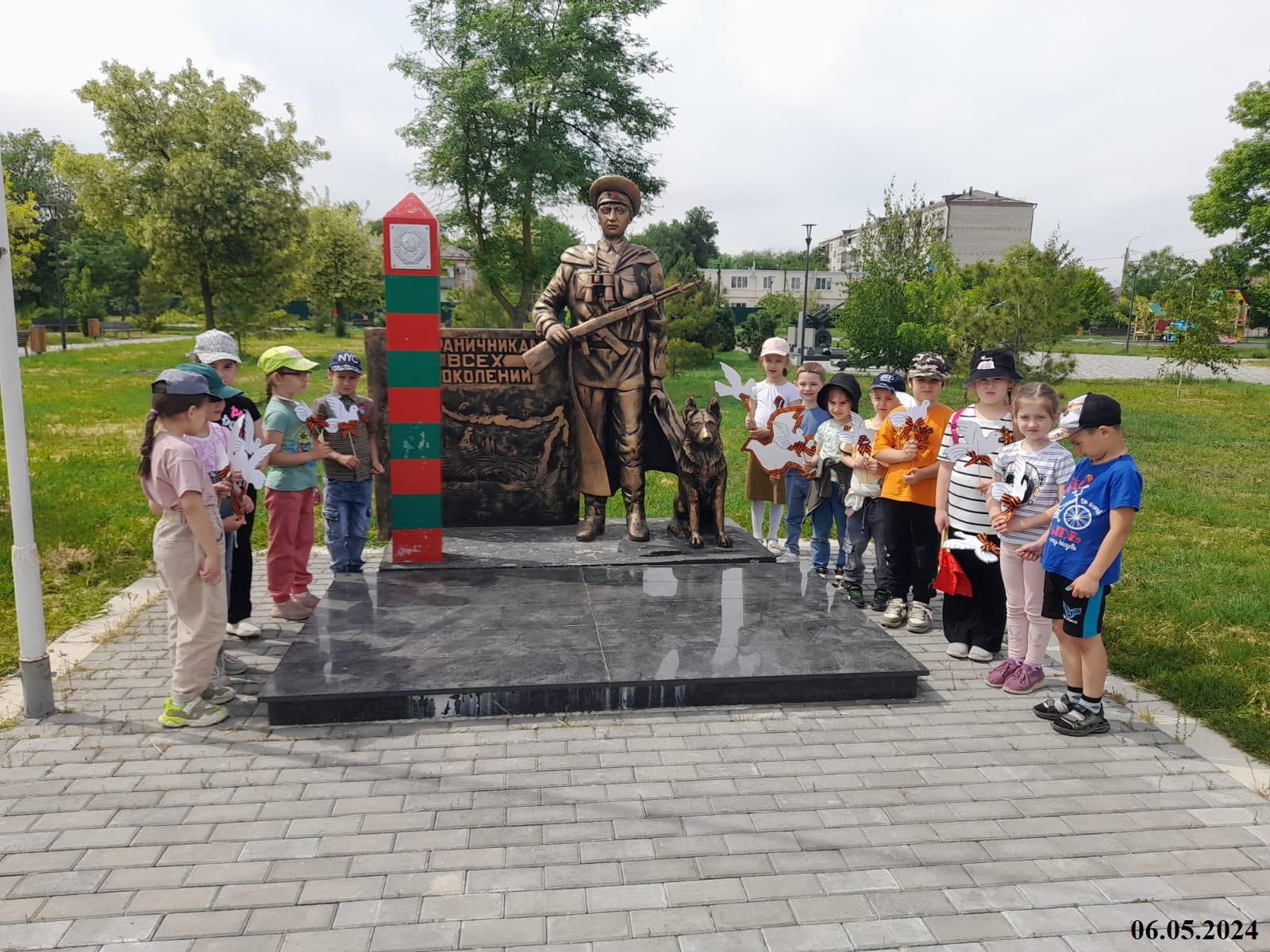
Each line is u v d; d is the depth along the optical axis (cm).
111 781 357
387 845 313
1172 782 371
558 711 425
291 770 367
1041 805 350
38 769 366
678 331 2672
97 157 2561
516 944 263
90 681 461
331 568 658
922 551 561
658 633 487
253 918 273
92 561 695
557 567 606
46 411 1664
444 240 2412
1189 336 2430
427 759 377
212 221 2508
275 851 308
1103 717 419
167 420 394
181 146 2595
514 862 304
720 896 288
